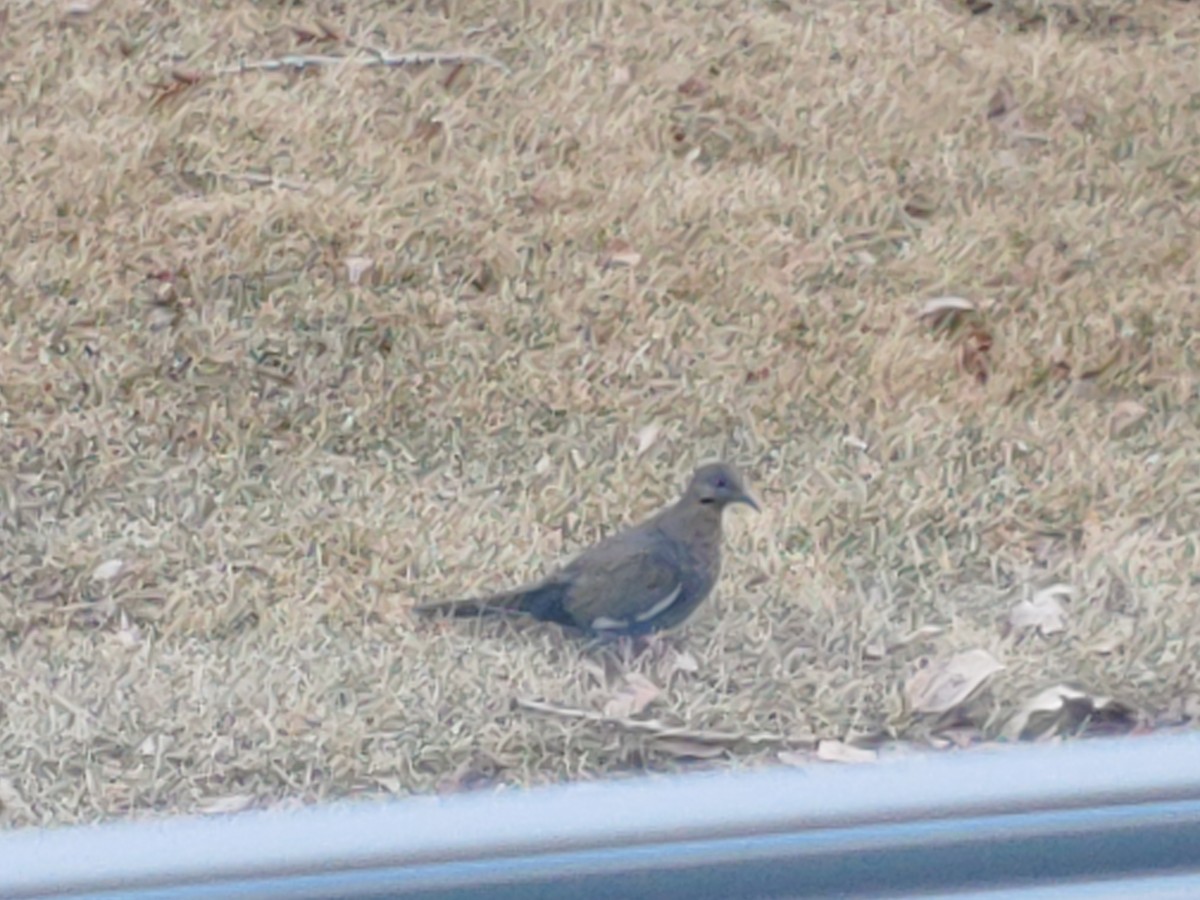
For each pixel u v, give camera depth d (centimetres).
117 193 1241
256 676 877
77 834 653
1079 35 1415
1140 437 1062
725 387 1095
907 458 1034
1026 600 923
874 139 1296
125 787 816
